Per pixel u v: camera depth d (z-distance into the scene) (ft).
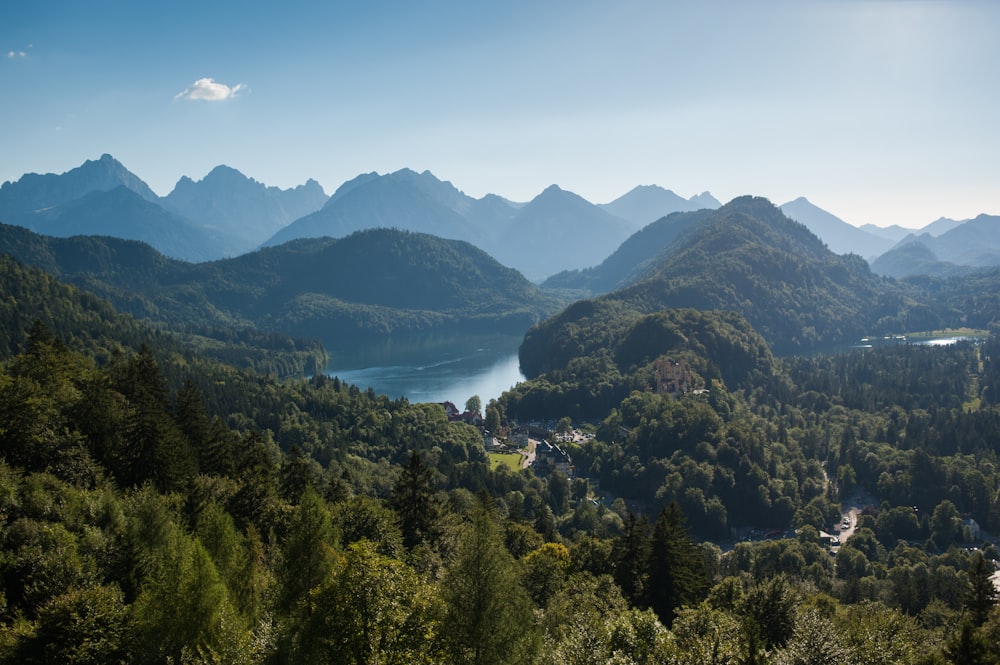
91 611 148.97
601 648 169.89
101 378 380.58
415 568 268.00
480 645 137.80
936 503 608.60
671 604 277.23
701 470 623.36
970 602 286.87
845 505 647.97
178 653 144.15
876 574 464.65
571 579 294.05
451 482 622.95
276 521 278.05
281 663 138.41
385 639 135.13
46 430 263.29
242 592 182.39
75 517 206.59
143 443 293.84
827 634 171.63
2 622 155.74
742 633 177.06
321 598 140.36
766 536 584.81
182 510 247.09
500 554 145.59
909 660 174.70
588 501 595.88
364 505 297.74
